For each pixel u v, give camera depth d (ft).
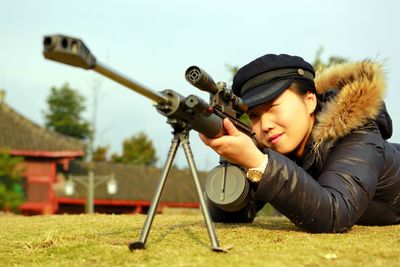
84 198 74.74
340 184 9.29
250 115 10.66
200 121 7.46
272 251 7.52
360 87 10.05
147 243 8.27
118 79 6.46
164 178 7.68
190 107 7.09
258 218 14.48
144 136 146.20
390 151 11.22
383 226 11.74
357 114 10.07
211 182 9.48
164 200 78.07
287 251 7.48
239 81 10.59
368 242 8.29
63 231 10.45
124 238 9.00
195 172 7.49
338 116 10.14
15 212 65.21
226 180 9.32
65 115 161.48
